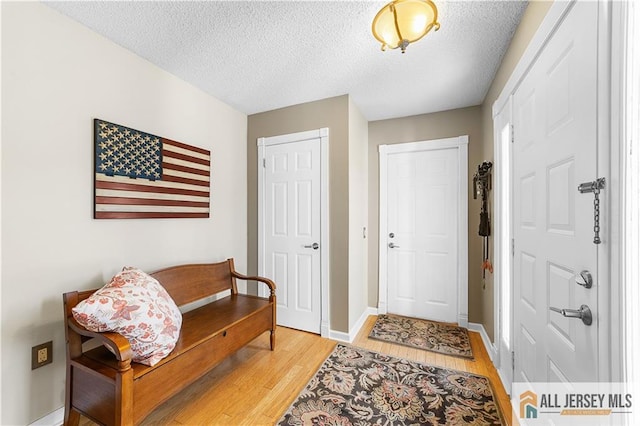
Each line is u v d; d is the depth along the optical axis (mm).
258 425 1452
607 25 761
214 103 2578
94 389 1265
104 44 1724
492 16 1512
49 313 1469
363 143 3031
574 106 959
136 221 1926
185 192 2271
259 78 2236
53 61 1486
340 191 2543
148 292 1445
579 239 933
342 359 2127
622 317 714
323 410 1560
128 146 1846
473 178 2721
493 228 2148
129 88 1868
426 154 2990
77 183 1595
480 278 2699
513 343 1650
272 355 2197
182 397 1680
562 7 1021
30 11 1396
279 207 2838
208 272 2307
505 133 1935
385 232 3133
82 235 1620
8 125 1328
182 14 1522
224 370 1976
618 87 724
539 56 1262
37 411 1412
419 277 3023
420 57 1923
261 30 1656
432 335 2574
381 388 1761
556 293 1116
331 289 2576
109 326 1240
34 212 1420
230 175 2777
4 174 1318
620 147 719
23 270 1379
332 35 1699
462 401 1641
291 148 2775
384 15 1358
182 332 1684
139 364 1315
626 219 704
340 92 2484
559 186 1086
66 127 1545
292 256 2766
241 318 1932
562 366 1062
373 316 3102
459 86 2346
